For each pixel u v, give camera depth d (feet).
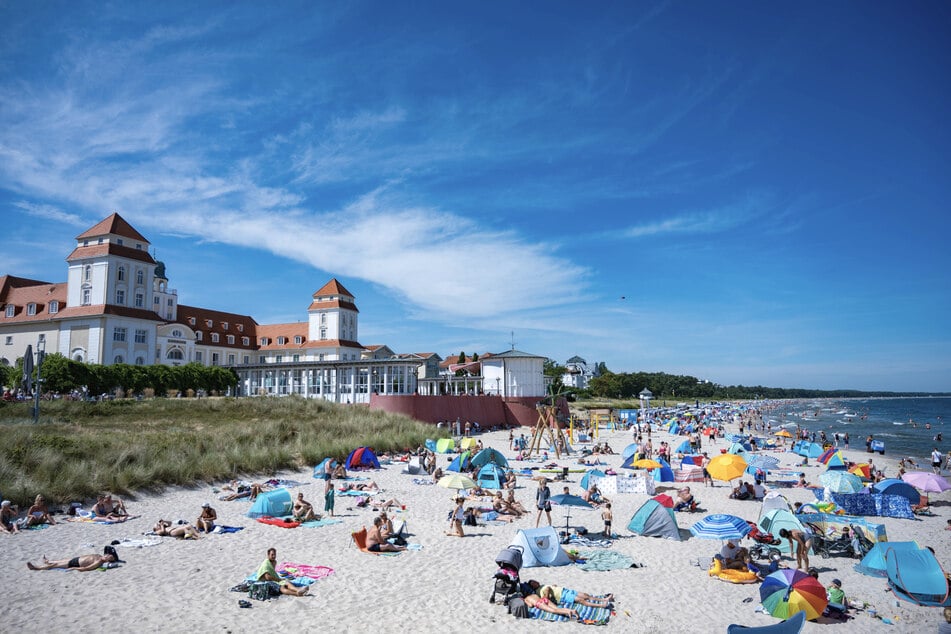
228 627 37.01
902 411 502.79
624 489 89.30
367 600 43.06
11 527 56.34
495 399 207.82
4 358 250.16
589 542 61.98
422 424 160.04
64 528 58.59
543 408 141.18
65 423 126.93
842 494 80.48
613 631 39.40
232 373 214.48
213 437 109.29
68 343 234.79
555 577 50.47
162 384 195.83
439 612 41.39
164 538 57.11
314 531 62.64
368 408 176.35
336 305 332.60
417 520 69.56
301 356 333.62
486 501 81.15
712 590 48.08
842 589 49.44
